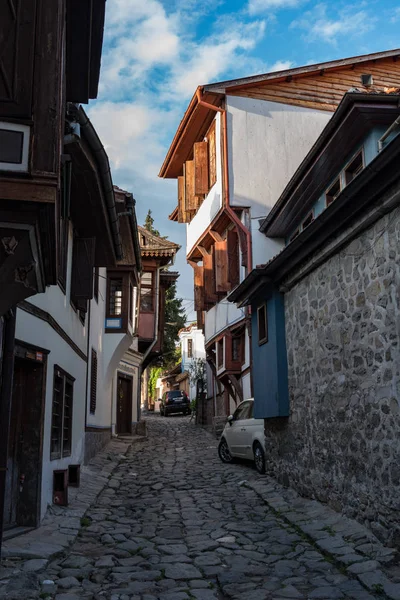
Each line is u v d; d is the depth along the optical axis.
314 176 12.91
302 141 17.22
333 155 11.98
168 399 36.56
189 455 15.66
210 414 24.34
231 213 16.45
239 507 8.95
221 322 19.38
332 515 7.53
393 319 6.18
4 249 4.21
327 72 17.55
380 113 10.38
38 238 4.43
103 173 8.24
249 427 12.48
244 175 16.78
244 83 16.97
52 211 4.19
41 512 7.53
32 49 4.25
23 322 7.21
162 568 5.93
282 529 7.47
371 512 6.54
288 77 17.31
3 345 5.92
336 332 7.77
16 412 7.60
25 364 7.73
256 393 11.28
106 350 16.59
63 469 8.88
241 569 5.86
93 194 8.95
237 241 18.02
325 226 7.55
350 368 7.30
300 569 5.81
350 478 7.20
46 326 8.18
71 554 6.42
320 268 8.42
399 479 5.93
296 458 9.31
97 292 15.15
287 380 9.84
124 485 11.31
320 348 8.34
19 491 7.34
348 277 7.40
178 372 47.59
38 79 4.20
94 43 6.73
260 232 16.47
